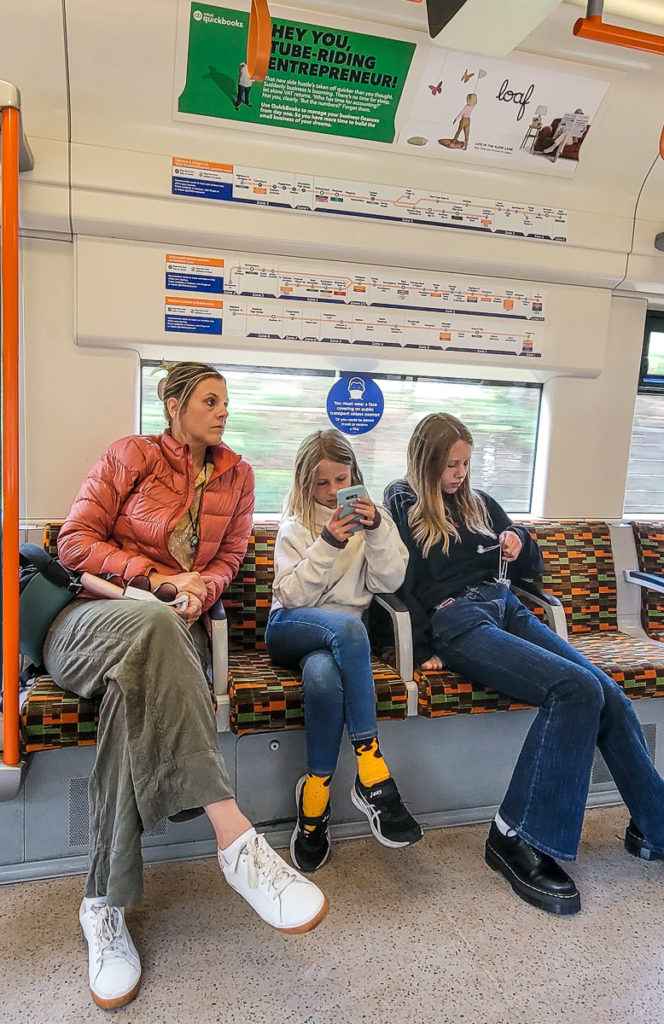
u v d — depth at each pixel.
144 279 2.32
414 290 2.58
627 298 2.96
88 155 2.17
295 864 2.03
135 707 1.60
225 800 1.62
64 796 1.98
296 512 2.32
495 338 2.71
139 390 2.51
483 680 2.12
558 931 1.84
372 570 2.24
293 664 2.18
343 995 1.60
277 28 2.06
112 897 1.59
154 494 2.12
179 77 2.12
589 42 2.25
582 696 1.94
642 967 1.72
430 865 2.11
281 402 2.73
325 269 2.48
